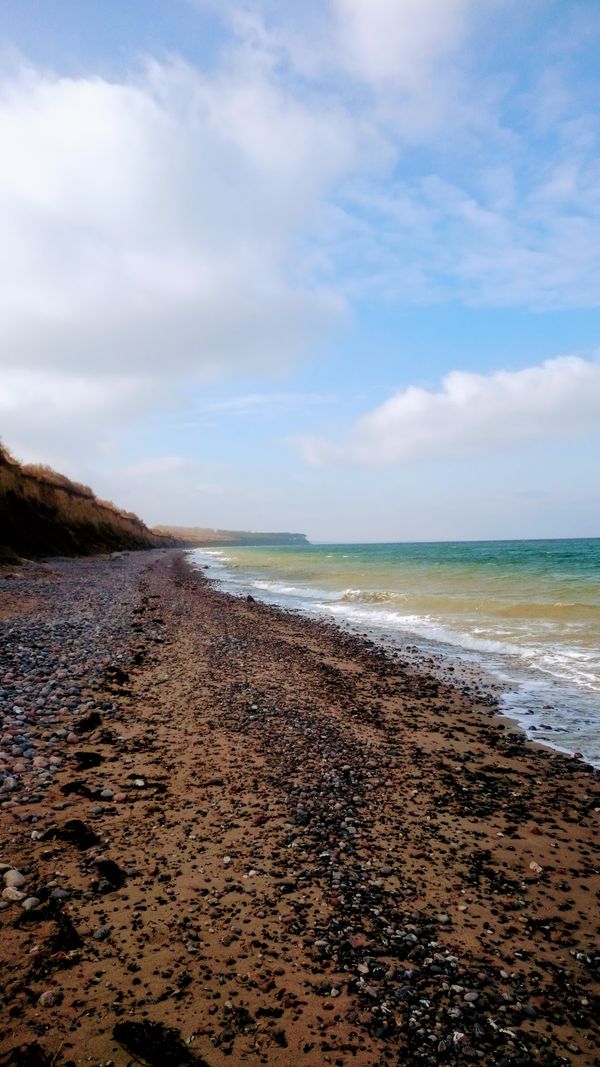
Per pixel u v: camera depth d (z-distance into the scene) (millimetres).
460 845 5832
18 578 26984
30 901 4117
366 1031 3242
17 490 46844
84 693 9930
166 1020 3164
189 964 3670
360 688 12750
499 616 22422
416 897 4801
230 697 10781
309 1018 3303
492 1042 3238
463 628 20422
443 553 83688
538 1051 3191
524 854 5707
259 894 4602
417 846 5750
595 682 13172
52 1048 2869
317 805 6480
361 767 7902
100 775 6715
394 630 20984
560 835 6176
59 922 3920
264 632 19781
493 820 6504
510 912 4660
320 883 4863
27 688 9820
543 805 6977
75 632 15477
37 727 8078
